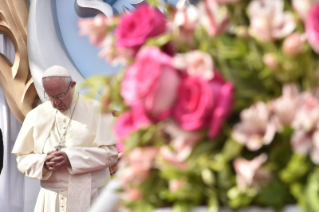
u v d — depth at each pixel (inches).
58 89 355.6
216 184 59.2
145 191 63.0
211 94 55.5
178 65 57.4
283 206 57.3
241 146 57.9
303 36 57.7
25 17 443.8
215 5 61.9
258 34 58.6
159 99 57.3
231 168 59.2
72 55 426.3
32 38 428.8
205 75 57.2
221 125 59.1
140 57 58.6
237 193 57.6
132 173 61.9
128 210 65.7
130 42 65.5
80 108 363.6
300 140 54.9
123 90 60.8
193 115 56.4
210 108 56.1
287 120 55.9
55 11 430.0
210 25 61.2
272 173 57.5
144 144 64.8
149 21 65.4
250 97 59.8
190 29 62.7
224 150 58.9
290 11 61.0
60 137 358.6
